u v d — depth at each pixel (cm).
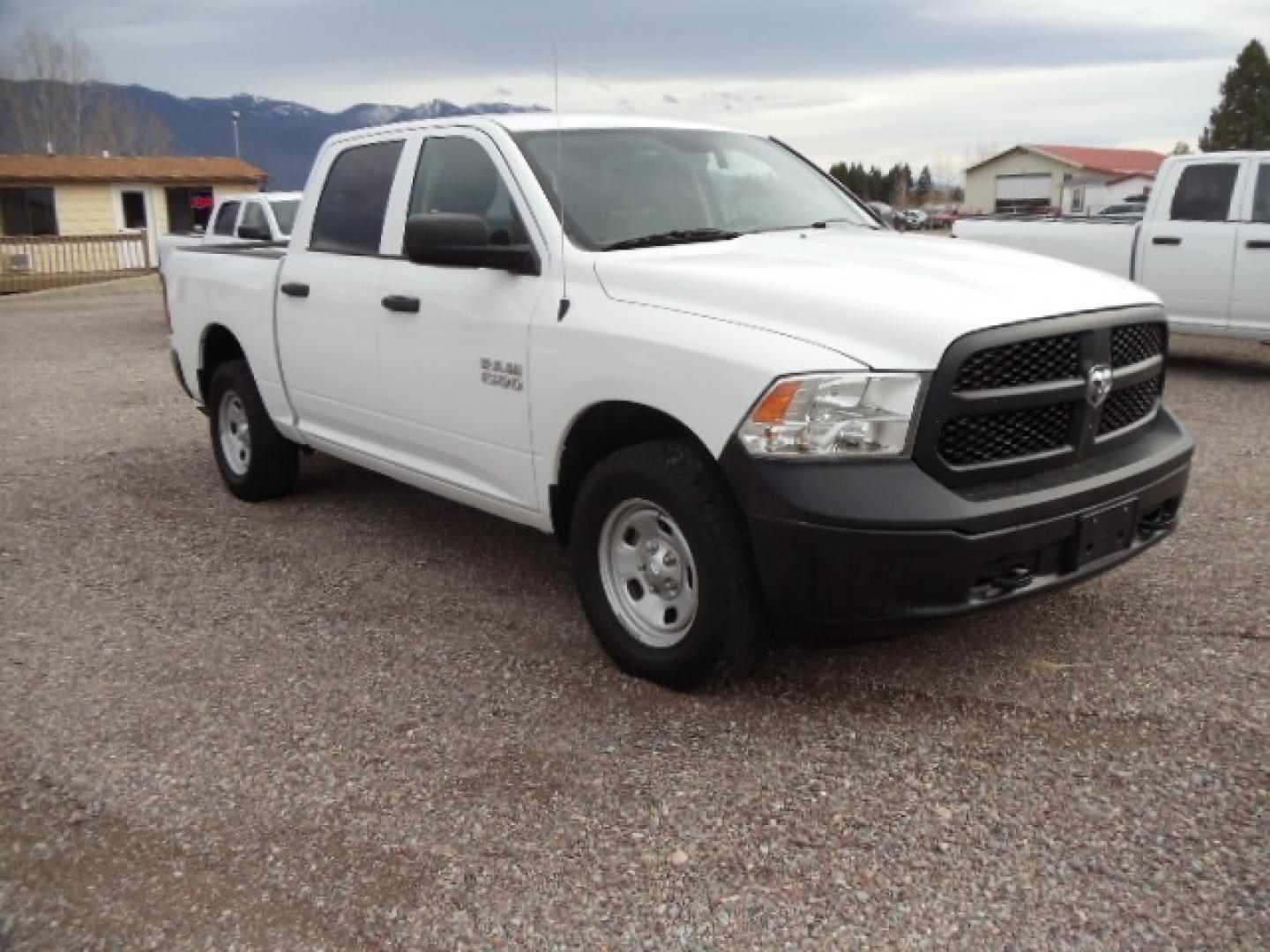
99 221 3125
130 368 1245
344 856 307
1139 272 1050
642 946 269
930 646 426
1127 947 262
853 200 555
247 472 649
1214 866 289
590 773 345
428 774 348
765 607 367
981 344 337
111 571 545
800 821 317
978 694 387
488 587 511
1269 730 354
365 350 517
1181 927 267
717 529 362
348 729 378
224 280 636
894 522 329
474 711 388
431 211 493
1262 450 727
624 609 408
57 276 2762
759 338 351
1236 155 992
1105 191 6856
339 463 746
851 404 335
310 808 331
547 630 457
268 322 593
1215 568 500
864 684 397
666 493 371
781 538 339
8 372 1227
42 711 396
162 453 798
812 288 364
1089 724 363
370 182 535
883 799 326
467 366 454
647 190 465
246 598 505
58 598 509
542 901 286
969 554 336
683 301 380
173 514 643
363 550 569
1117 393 390
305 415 588
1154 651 415
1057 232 1114
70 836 320
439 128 500
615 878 294
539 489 434
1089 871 289
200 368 679
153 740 374
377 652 441
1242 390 960
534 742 365
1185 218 1020
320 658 438
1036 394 354
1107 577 491
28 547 585
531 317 421
